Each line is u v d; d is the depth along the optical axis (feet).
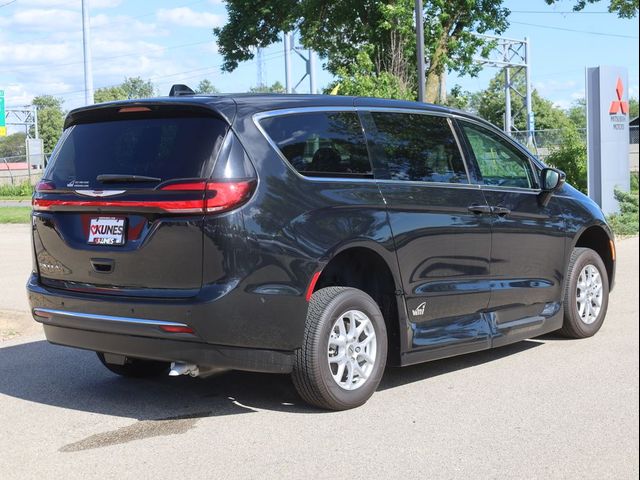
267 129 16.61
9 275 41.86
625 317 27.45
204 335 15.52
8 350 24.09
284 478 13.33
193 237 15.62
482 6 94.12
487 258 20.39
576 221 23.47
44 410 17.71
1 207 120.67
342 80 71.05
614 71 67.72
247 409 17.44
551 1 98.89
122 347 16.60
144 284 16.22
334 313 16.70
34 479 13.53
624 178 68.69
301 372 16.53
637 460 13.98
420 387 19.11
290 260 16.10
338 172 17.43
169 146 16.39
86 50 84.69
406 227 18.21
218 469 13.80
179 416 17.04
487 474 13.38
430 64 91.50
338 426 16.12
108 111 17.42
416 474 13.42
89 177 17.16
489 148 21.39
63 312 17.29
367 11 92.68
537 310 22.33
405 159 18.92
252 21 107.55
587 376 19.77
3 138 374.02
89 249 16.90
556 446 14.74
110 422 16.72
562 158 87.20
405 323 18.34
